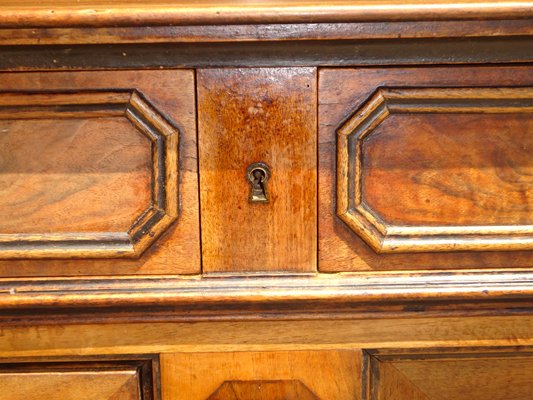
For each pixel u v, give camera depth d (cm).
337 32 33
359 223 37
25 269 38
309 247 38
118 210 37
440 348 41
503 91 36
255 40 34
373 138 37
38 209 37
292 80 36
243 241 38
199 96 36
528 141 37
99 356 41
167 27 33
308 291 38
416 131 37
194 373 41
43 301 38
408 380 42
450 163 37
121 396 41
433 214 38
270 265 38
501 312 40
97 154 37
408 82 36
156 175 37
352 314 39
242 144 37
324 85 36
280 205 38
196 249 38
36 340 40
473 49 35
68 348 40
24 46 34
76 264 38
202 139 36
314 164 37
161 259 38
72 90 35
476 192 38
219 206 38
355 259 39
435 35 34
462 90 36
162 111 36
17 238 38
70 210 38
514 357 41
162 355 41
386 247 38
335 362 41
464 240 38
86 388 41
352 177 37
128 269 39
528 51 35
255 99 36
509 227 38
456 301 39
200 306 39
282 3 34
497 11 32
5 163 37
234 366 41
